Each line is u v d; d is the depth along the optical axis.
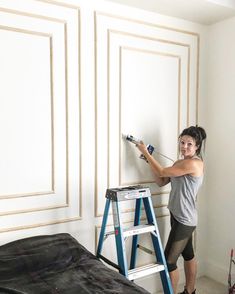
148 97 2.59
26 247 1.86
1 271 1.65
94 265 1.81
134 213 2.57
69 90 2.20
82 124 2.27
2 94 1.96
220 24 2.83
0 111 1.95
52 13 2.10
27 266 1.72
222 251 2.92
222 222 2.91
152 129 2.63
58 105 2.16
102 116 2.35
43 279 1.64
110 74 2.37
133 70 2.49
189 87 2.86
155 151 2.66
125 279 1.67
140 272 2.06
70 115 2.21
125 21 2.42
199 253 3.03
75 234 2.28
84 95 2.26
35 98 2.07
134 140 2.45
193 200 2.39
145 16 2.53
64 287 1.56
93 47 2.28
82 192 2.29
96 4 2.28
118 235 2.02
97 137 2.34
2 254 1.77
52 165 2.16
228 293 2.69
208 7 2.48
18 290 1.51
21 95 2.02
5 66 1.95
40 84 2.08
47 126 2.12
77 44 2.21
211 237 3.02
